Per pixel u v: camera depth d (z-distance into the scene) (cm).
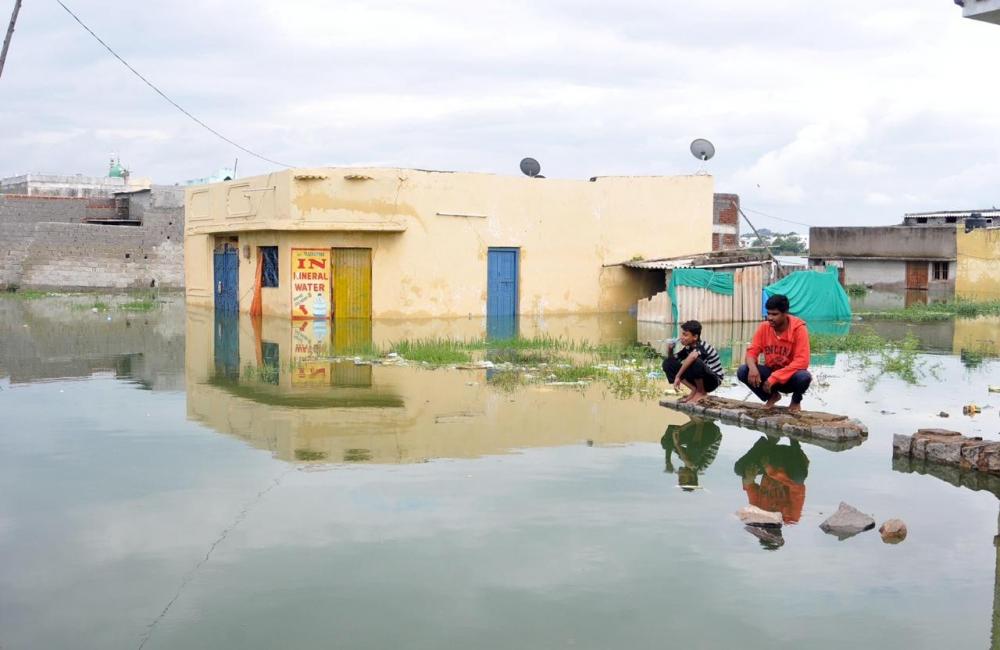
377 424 863
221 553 502
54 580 465
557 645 394
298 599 441
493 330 2019
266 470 682
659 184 2708
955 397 1068
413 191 2291
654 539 529
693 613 427
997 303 3012
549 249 2539
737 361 1432
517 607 432
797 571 481
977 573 482
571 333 1970
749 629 411
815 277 2472
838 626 415
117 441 785
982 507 603
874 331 2073
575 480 659
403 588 454
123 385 1117
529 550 508
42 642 396
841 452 764
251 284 2414
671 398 1016
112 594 448
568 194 2561
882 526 545
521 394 1055
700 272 2266
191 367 1300
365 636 402
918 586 463
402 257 2291
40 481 651
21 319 2223
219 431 828
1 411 933
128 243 3753
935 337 1923
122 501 601
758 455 748
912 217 4738
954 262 3919
